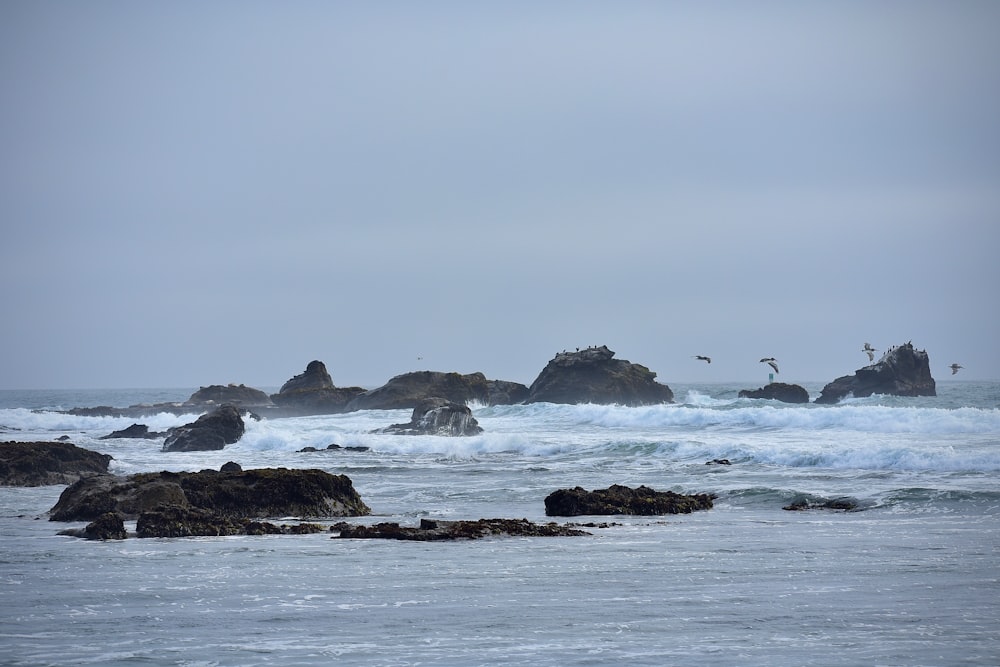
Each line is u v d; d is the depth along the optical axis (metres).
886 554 51.41
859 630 35.72
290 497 69.31
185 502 67.56
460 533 58.91
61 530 61.97
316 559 51.78
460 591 43.12
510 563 50.09
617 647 33.69
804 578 45.28
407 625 37.00
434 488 87.69
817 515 68.81
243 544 57.34
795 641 34.31
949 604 39.81
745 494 78.25
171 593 43.00
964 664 31.55
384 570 48.38
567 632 35.75
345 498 71.25
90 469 97.44
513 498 81.00
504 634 35.53
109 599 41.84
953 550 52.44
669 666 31.42
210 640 34.97
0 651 33.72
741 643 34.09
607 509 71.06
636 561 50.28
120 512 67.25
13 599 41.91
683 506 71.88
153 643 34.59
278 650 33.56
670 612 38.75
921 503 70.06
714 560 50.31
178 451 133.00
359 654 33.00
